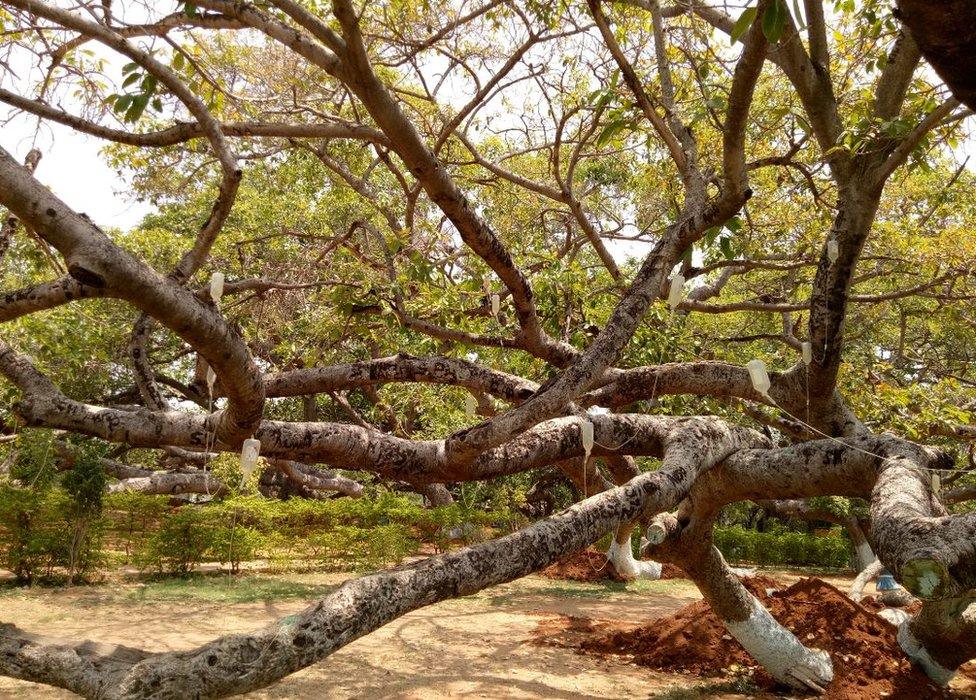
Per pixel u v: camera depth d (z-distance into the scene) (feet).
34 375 15.69
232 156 12.12
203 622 32.37
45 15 12.10
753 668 26.66
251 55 25.80
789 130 34.47
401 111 13.12
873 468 15.40
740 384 20.01
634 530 67.87
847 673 24.85
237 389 11.78
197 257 12.32
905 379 46.32
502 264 17.51
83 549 43.21
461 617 37.63
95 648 9.87
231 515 51.52
